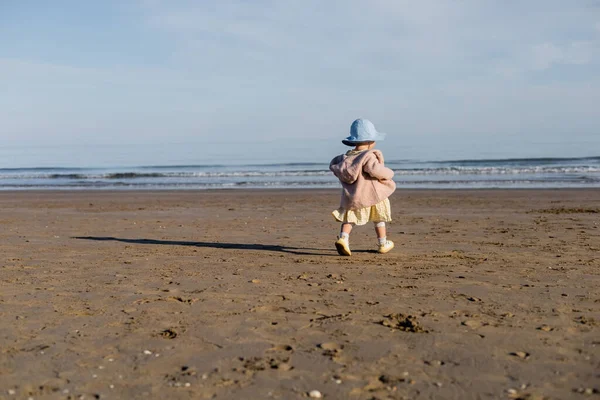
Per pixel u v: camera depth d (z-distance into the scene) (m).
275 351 3.38
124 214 12.95
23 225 10.61
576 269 5.81
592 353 3.27
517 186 21.59
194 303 4.49
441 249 7.32
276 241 8.22
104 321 4.01
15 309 4.35
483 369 3.06
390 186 6.89
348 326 3.85
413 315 4.11
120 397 2.75
